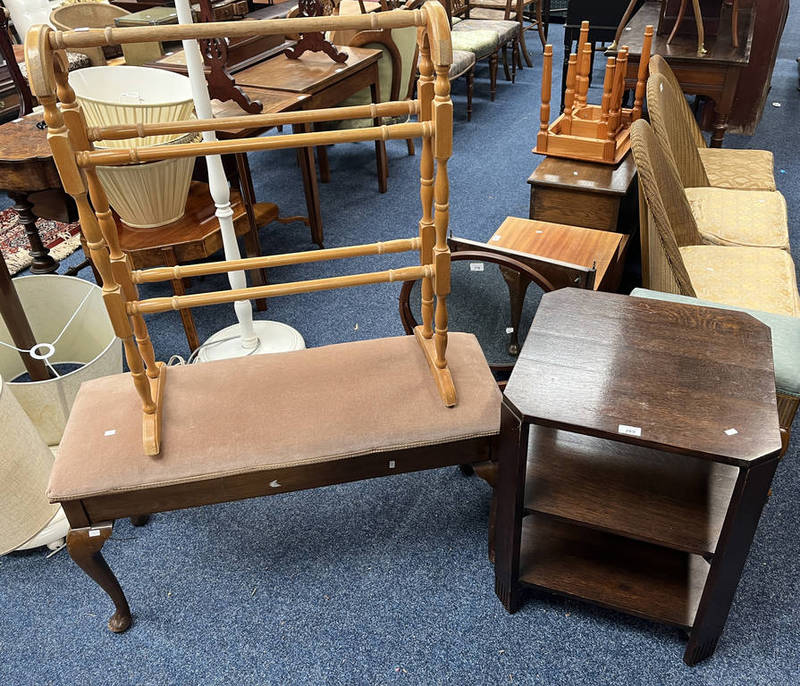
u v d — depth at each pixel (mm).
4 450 1414
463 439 1376
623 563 1522
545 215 2484
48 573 1688
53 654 1516
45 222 3223
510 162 3719
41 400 1845
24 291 2094
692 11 3023
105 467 1305
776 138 3811
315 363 1521
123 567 1694
